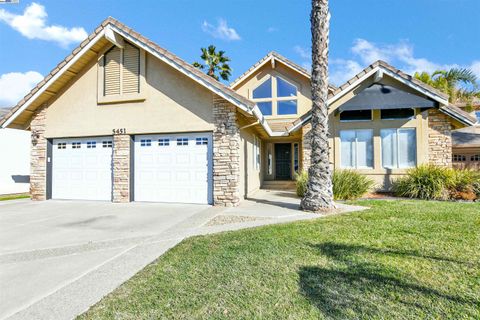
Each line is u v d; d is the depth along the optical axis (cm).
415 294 340
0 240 627
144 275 419
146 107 1142
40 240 627
